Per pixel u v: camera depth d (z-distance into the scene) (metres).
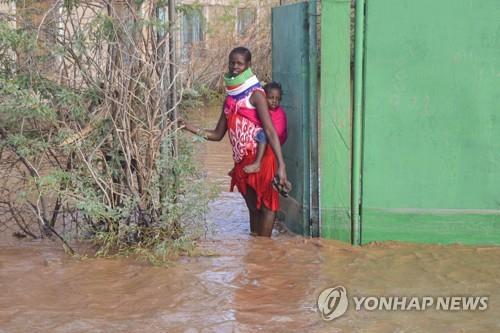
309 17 6.39
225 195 8.55
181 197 6.24
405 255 6.18
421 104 6.35
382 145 6.41
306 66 6.48
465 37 6.25
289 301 5.07
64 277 5.50
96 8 6.30
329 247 6.36
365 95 6.35
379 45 6.29
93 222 6.33
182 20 7.27
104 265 5.77
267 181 6.54
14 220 6.87
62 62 6.04
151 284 5.37
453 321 4.77
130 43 5.96
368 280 5.54
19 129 6.12
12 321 4.69
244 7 16.42
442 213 6.46
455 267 5.86
